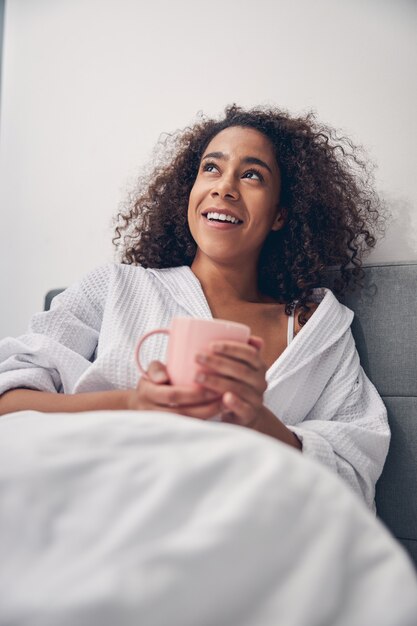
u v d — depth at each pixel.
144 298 1.39
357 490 1.22
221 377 0.90
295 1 1.77
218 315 1.42
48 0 2.08
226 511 0.55
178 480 0.57
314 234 1.59
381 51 1.68
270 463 0.59
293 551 0.54
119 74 1.97
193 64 1.88
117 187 1.92
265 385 0.93
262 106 1.76
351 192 1.63
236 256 1.44
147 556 0.51
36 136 2.06
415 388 1.40
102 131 1.97
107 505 0.55
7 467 0.58
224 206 1.42
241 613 0.51
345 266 1.54
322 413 1.34
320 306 1.41
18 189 2.07
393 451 1.39
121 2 1.99
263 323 1.43
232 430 0.64
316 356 1.33
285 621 0.51
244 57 1.82
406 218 1.61
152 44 1.93
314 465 0.62
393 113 1.65
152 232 1.67
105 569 0.50
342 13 1.72
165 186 1.70
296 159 1.58
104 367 1.25
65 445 0.61
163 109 1.89
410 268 1.46
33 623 0.47
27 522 0.54
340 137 1.70
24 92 2.09
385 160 1.65
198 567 0.51
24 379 1.27
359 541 0.56
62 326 1.40
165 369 0.94
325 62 1.73
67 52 2.05
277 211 1.57
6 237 2.07
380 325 1.46
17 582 0.50
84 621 0.47
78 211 1.97
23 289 2.03
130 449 0.61
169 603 0.49
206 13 1.87
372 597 0.53
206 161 1.49
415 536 1.35
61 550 0.52
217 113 1.83
